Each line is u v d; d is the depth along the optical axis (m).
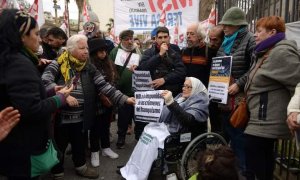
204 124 4.04
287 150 4.29
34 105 2.22
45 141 2.45
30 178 2.39
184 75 4.58
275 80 2.84
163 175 3.81
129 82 5.29
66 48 3.94
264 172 3.13
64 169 4.61
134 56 5.34
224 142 3.86
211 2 9.18
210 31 4.54
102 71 4.59
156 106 4.01
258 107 2.98
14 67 2.19
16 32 2.22
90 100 3.99
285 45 2.82
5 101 2.24
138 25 6.65
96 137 4.60
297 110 2.60
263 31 2.98
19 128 2.28
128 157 5.07
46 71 3.72
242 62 3.68
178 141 3.83
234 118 3.25
